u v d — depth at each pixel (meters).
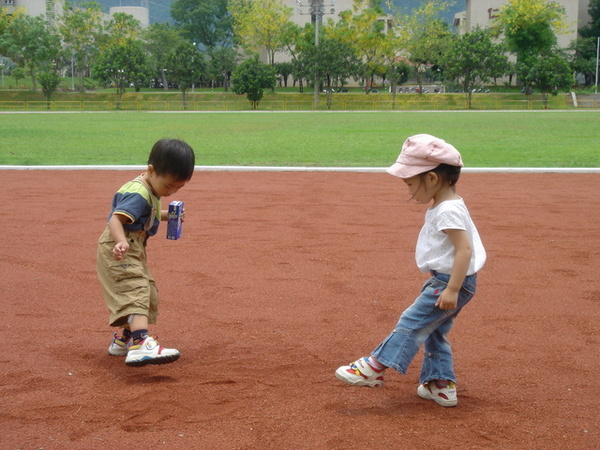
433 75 84.06
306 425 3.19
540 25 67.69
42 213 9.28
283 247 7.21
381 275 6.09
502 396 3.59
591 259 6.77
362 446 2.98
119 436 3.07
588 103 60.72
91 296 5.42
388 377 3.85
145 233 3.89
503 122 34.50
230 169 14.36
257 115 46.53
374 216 9.12
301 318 4.89
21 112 51.78
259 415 3.29
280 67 78.75
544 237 7.86
